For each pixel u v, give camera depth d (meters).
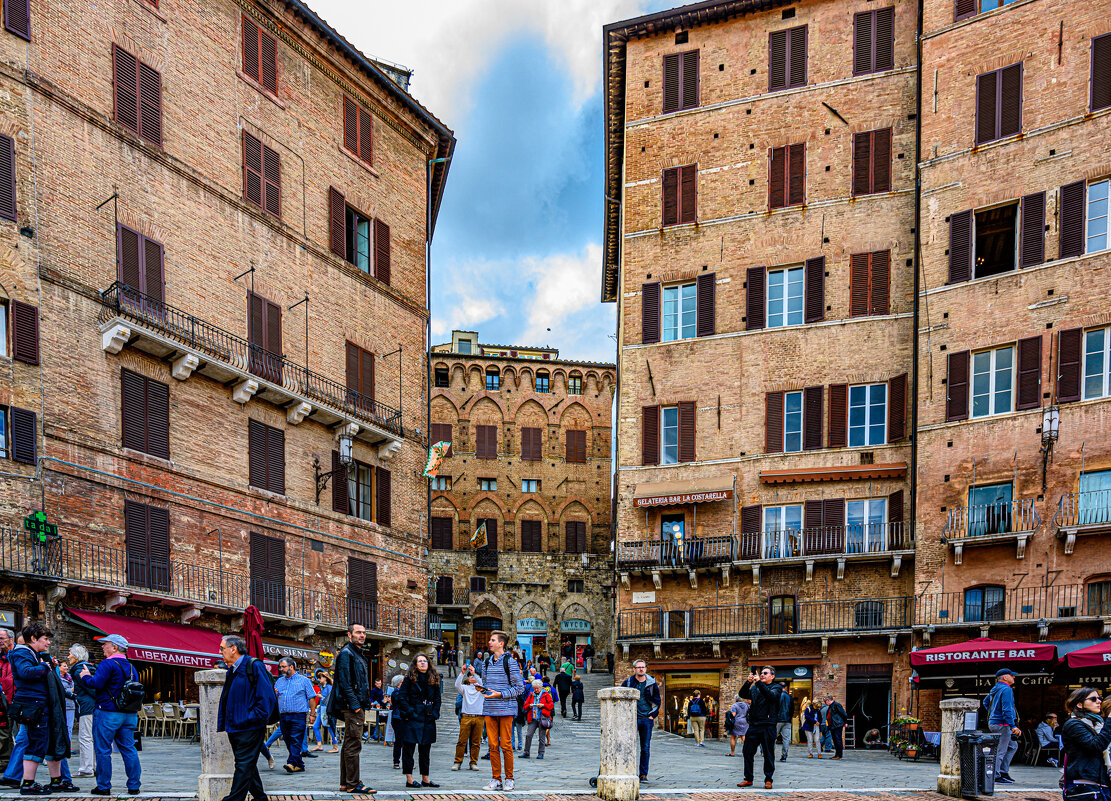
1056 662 31.48
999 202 39.19
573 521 70.62
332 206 42.03
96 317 31.55
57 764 16.14
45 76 30.95
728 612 42.59
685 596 43.69
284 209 39.56
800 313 43.91
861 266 43.12
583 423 71.94
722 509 43.56
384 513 43.41
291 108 40.47
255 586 36.22
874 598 40.50
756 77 46.12
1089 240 37.09
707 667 42.25
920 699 38.56
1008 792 19.94
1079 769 14.59
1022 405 37.53
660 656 43.06
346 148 43.25
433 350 73.62
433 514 68.81
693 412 44.81
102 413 31.38
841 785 20.97
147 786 17.41
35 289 29.91
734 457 43.78
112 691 15.83
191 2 36.28
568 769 22.78
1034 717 35.19
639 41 48.34
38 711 15.81
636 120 47.88
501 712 17.80
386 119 45.97
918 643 38.47
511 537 69.56
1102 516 35.16
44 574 28.31
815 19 45.47
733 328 44.75
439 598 67.81
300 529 38.66
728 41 46.84
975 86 40.41
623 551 44.53
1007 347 38.34
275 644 35.75
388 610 42.91
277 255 38.91
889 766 28.38
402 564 44.12
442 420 70.25
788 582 41.91
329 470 40.69
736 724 31.27
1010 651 31.03
